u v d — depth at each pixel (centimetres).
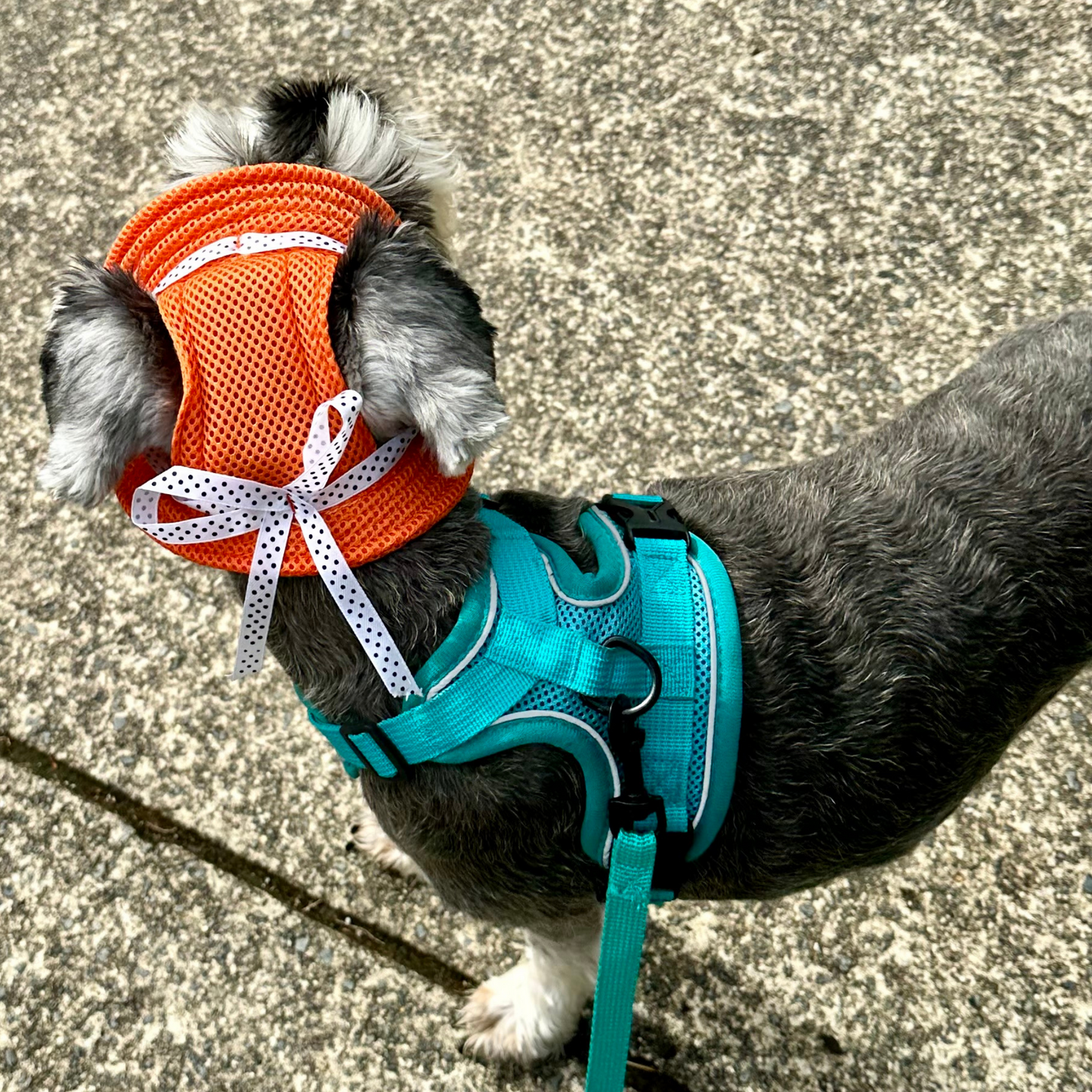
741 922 74
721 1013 71
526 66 110
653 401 92
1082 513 55
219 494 44
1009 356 62
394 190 52
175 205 46
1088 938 72
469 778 50
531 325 96
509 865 53
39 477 45
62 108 113
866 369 91
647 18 111
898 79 104
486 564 49
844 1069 69
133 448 46
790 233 98
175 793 80
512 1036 69
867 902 74
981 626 53
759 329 94
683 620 50
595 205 101
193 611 86
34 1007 73
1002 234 96
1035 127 100
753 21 109
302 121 53
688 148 103
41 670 84
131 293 45
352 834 77
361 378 45
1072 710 78
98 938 75
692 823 50
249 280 43
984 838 75
